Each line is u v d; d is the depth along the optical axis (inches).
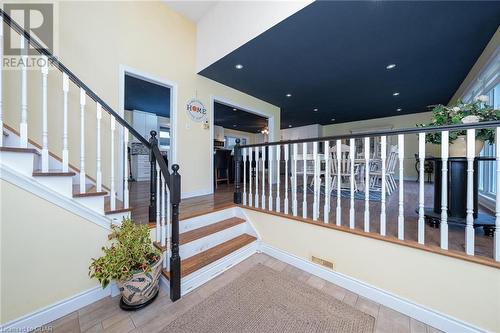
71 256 57.6
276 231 91.3
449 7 80.0
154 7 118.9
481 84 119.2
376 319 55.2
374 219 82.7
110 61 101.1
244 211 105.2
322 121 311.1
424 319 54.1
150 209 80.4
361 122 302.0
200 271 70.9
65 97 57.6
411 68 132.8
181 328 51.1
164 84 123.6
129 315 55.7
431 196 136.3
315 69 135.0
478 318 48.0
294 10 85.0
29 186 51.1
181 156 131.3
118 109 103.3
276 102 209.6
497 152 46.3
